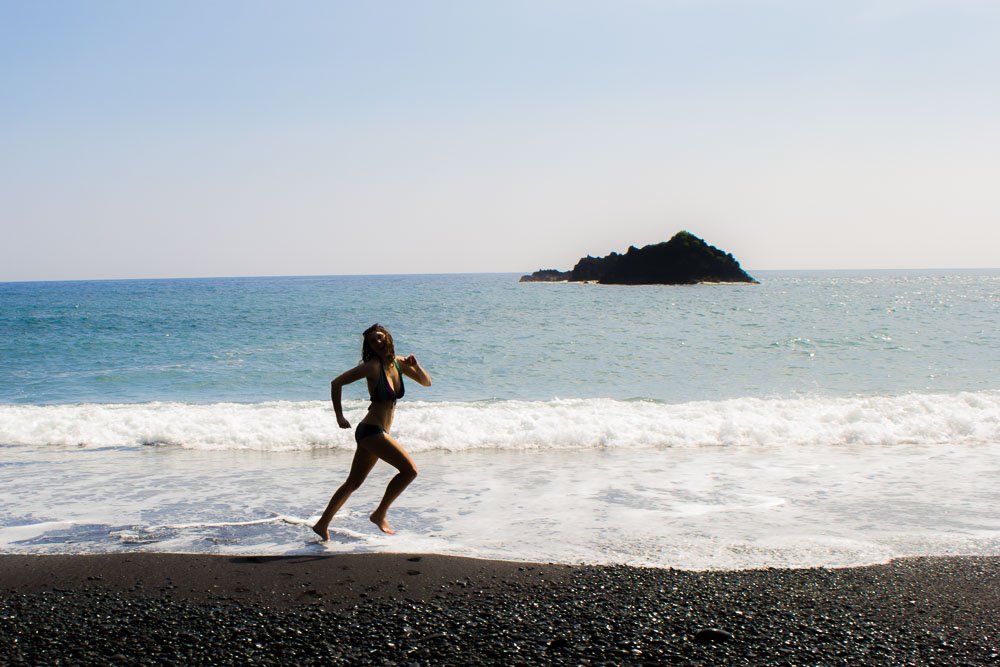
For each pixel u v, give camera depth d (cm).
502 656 374
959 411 1233
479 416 1207
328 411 1322
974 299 6494
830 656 370
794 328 3347
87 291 12475
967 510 673
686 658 370
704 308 5209
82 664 368
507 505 702
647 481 809
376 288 12456
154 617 428
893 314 4262
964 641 386
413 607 441
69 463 923
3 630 411
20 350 2612
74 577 497
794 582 480
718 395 1664
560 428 1080
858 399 1373
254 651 382
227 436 1069
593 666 362
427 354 2461
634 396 1667
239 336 3172
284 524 630
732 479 818
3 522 645
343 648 385
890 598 449
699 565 520
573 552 551
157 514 673
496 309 5319
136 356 2444
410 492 757
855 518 648
